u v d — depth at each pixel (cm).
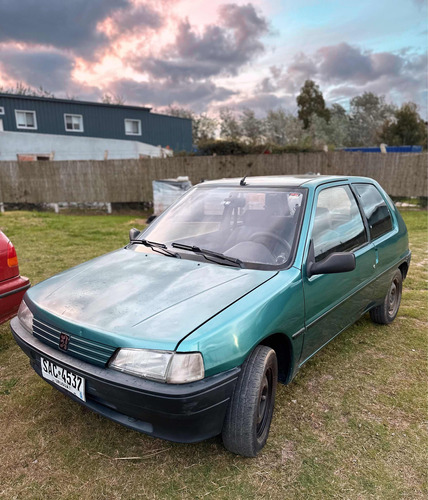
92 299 237
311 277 270
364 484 218
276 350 266
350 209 351
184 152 2061
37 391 303
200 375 194
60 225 1083
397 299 442
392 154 1319
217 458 236
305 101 6775
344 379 323
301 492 212
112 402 205
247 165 1406
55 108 2469
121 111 2722
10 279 343
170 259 286
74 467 228
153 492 211
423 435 257
